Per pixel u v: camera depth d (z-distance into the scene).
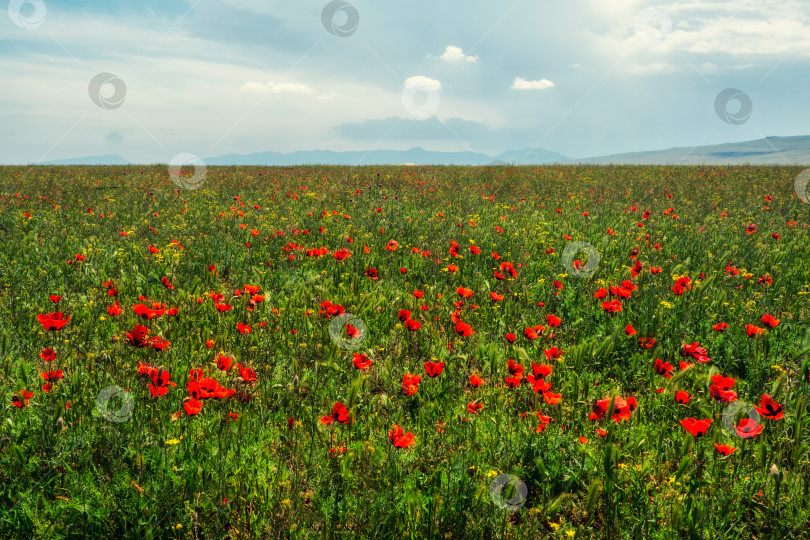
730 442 3.08
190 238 8.69
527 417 3.40
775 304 5.54
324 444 3.14
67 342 4.23
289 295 5.90
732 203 13.04
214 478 2.75
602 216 11.28
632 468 2.89
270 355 4.41
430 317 5.12
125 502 2.56
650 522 2.50
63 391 3.34
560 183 18.03
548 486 2.81
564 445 3.09
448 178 19.66
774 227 9.66
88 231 9.31
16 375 3.79
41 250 7.35
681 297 5.35
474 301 5.74
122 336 4.27
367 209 11.83
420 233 9.03
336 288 5.59
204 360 4.17
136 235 8.96
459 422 3.40
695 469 2.76
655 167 25.34
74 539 2.40
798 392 3.59
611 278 6.39
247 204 12.91
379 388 4.10
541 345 4.41
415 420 3.49
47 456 2.87
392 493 2.65
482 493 2.44
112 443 2.94
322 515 2.57
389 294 5.93
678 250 7.91
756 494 2.67
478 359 4.15
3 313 4.97
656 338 4.60
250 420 3.33
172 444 2.95
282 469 2.88
